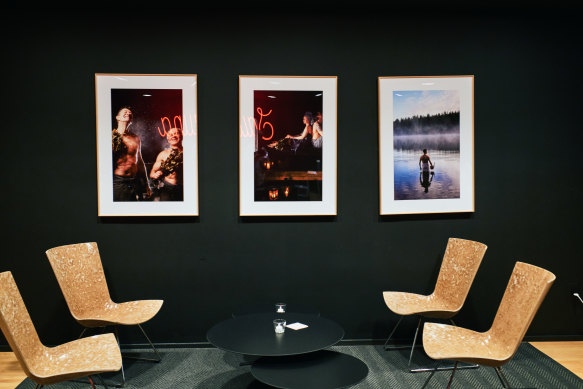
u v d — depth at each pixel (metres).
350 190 3.94
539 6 3.95
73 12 3.75
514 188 4.00
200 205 3.88
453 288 3.51
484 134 3.99
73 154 3.79
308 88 3.87
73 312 3.26
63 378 2.38
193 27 3.82
